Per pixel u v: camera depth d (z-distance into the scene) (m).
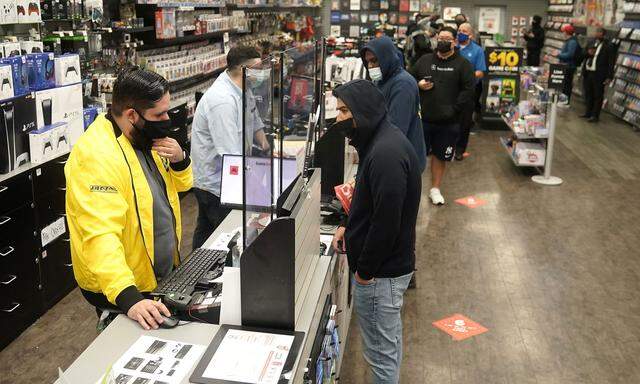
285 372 1.66
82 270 2.09
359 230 2.42
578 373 3.27
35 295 3.72
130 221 2.07
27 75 3.62
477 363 3.36
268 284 1.84
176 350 1.79
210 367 1.69
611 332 3.68
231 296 1.89
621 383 3.18
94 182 1.95
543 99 6.95
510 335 3.64
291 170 2.44
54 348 3.45
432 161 6.11
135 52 5.42
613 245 5.06
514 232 5.35
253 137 1.80
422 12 12.64
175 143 2.24
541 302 4.06
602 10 12.81
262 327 1.89
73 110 4.00
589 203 6.20
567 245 5.06
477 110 10.39
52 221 3.84
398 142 2.28
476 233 5.32
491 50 9.55
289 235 1.79
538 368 3.31
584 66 11.50
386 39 3.64
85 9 4.50
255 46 3.42
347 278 3.32
